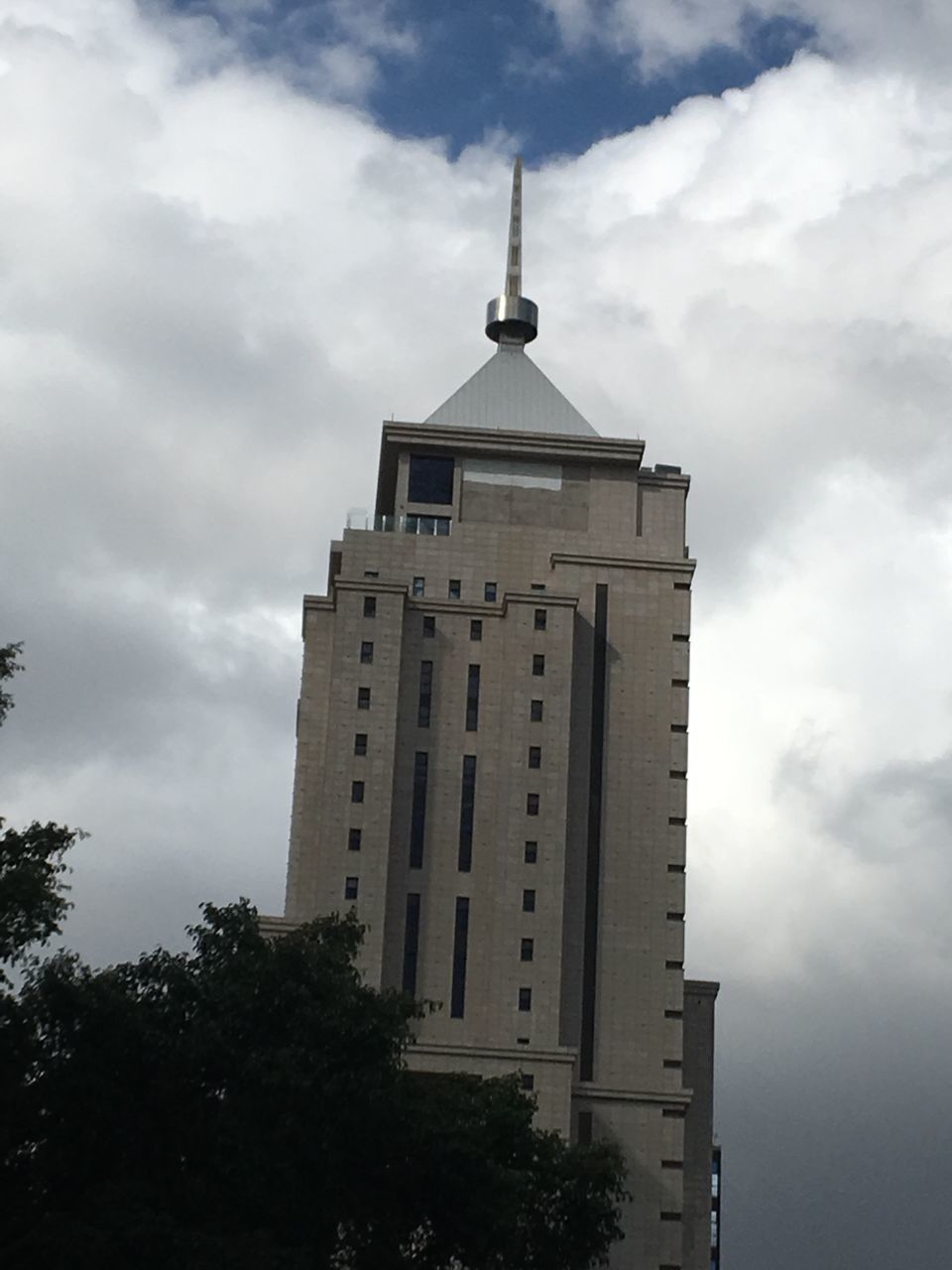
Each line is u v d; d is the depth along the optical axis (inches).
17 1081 3681.1
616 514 7436.0
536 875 6860.2
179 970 3875.5
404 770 6993.1
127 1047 3710.6
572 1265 4665.4
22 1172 3681.1
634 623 7258.9
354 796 6919.3
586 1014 6835.6
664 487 7485.2
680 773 7101.4
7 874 3570.4
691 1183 7396.7
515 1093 4849.9
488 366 7815.0
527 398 7706.7
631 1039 6815.9
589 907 6943.9
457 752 7022.6
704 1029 7578.7
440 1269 4042.8
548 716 7012.8
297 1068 3715.6
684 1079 7519.7
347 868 6835.6
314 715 7190.0
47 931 3624.5
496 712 7071.9
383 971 6727.4
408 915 6835.6
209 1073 3747.5
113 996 3742.6
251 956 3914.9
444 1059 6555.1
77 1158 3673.7
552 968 6761.8
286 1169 3654.0
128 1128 3686.0
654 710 7165.4
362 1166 3801.7
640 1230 6555.1
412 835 6919.3
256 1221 3688.5
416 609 7175.2
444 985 6766.7
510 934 6791.3
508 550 7342.5
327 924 4207.7
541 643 7091.5
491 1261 4347.9
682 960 6909.5
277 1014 3843.5
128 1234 3420.3
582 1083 6707.7
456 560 7317.9
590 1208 4697.3
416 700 7071.9
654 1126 6668.3
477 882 6884.8
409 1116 3865.7
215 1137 3663.9
